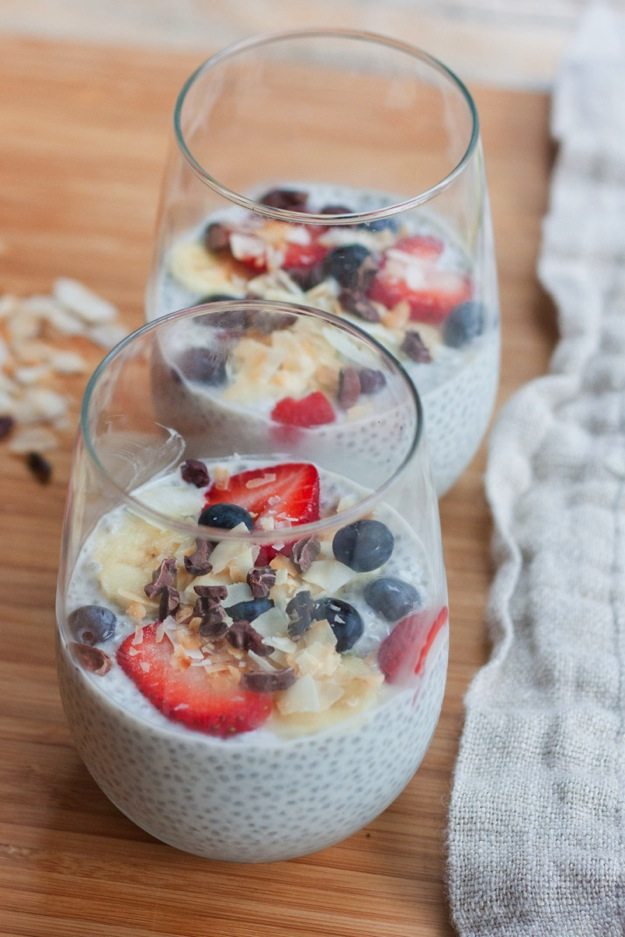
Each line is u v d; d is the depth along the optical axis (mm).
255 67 644
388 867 525
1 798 538
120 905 516
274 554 480
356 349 516
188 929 512
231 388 540
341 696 474
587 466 625
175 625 480
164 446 542
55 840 529
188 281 587
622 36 807
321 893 520
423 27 870
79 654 487
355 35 640
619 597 583
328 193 651
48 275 699
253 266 579
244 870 524
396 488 479
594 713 550
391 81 645
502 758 541
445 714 562
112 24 880
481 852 518
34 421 648
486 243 596
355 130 665
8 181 730
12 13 882
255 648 471
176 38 871
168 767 481
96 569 492
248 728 473
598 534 601
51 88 770
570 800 528
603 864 513
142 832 531
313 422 535
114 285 697
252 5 900
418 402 488
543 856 515
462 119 607
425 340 576
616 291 686
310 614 475
